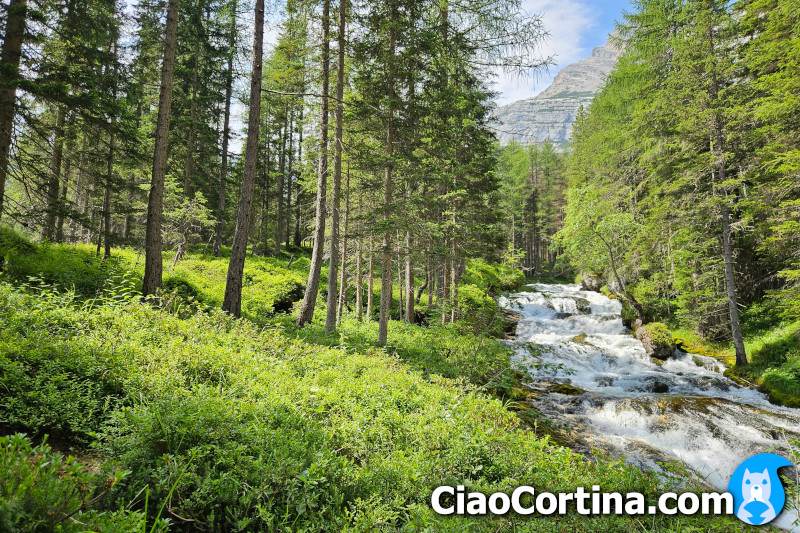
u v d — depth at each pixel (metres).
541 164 63.59
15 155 11.73
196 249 24.44
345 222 18.64
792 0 14.16
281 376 6.75
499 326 12.36
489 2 13.39
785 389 13.77
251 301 15.82
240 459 3.83
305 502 3.63
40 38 11.98
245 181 11.47
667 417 11.08
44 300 7.55
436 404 7.34
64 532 2.25
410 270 20.30
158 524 3.04
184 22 22.09
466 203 19.48
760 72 16.84
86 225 12.09
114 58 14.13
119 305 8.10
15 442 2.33
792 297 15.16
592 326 24.48
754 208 16.70
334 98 13.30
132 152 13.14
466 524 3.93
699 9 18.14
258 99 11.71
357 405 6.42
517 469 5.47
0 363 4.50
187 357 6.28
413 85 14.43
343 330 14.96
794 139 14.51
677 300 22.17
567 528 4.20
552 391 13.59
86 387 4.98
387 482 4.63
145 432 3.77
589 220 27.97
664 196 21.81
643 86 24.02
